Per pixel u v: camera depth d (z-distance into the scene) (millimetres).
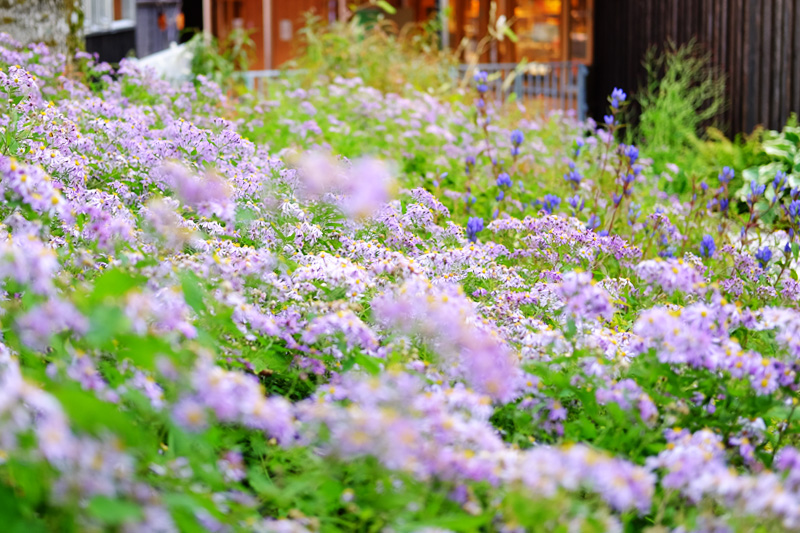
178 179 3428
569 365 2729
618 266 4402
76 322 2025
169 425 2094
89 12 11766
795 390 2668
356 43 11562
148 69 7059
